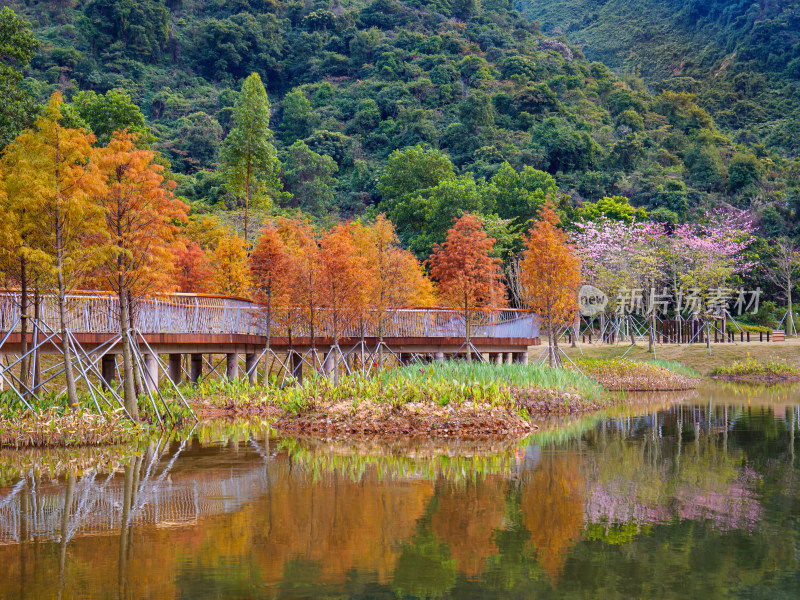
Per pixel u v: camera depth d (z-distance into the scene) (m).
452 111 106.38
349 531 9.70
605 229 51.16
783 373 39.25
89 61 109.06
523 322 32.31
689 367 40.91
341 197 88.94
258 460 14.99
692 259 49.19
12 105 24.58
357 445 17.12
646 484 12.70
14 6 120.75
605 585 7.62
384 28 138.00
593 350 46.22
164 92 109.94
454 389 20.62
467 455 15.70
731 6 165.62
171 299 23.58
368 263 31.34
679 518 10.35
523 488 12.37
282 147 100.94
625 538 9.36
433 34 134.62
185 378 29.14
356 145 100.38
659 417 22.86
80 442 16.88
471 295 30.92
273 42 129.88
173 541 9.24
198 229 42.19
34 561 8.41
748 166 87.44
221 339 24.42
